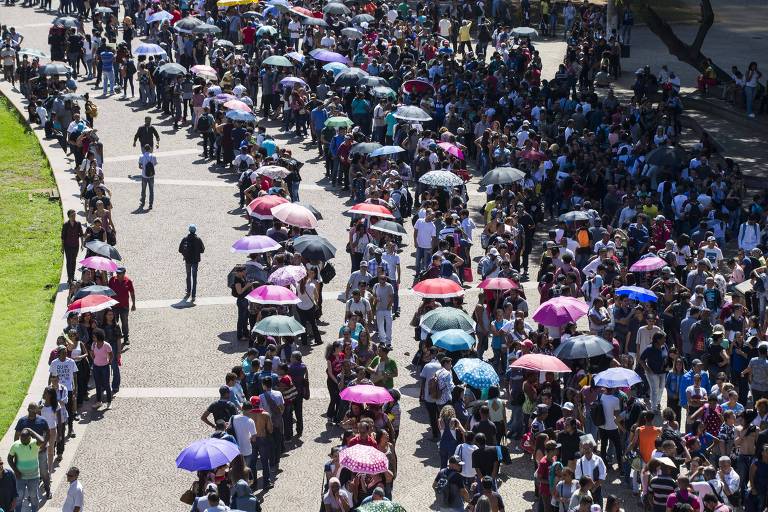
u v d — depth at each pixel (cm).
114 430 4766
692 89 10375
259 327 4750
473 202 7650
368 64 9588
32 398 5141
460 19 12088
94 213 6556
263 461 4256
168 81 9338
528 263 6681
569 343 4553
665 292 5284
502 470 4431
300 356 4641
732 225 7025
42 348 5762
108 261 5616
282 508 4153
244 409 4212
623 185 6950
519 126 8300
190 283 6116
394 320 5788
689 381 4591
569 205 7319
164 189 7881
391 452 3978
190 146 8831
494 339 5091
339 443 4622
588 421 4431
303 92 8938
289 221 6044
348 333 4756
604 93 10344
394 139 8138
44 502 4231
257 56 10169
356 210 6000
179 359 5397
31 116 9412
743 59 10925
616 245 5941
